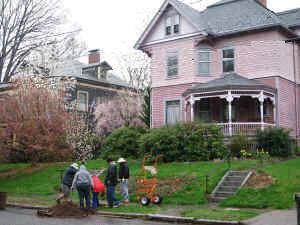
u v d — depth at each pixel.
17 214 15.68
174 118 29.78
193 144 22.98
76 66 45.19
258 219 12.71
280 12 33.09
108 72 48.50
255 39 28.11
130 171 21.81
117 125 39.12
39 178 24.52
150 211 14.94
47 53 38.09
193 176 19.03
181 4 30.72
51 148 27.45
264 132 23.88
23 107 27.25
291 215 13.20
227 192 17.09
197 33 28.89
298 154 25.75
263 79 27.56
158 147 23.31
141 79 43.16
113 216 14.88
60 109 28.97
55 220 14.03
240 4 31.00
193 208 15.59
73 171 16.72
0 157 28.11
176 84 29.86
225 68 29.02
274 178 17.14
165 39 30.58
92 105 41.47
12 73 37.78
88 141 33.53
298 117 29.56
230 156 23.02
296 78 29.83
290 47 29.41
